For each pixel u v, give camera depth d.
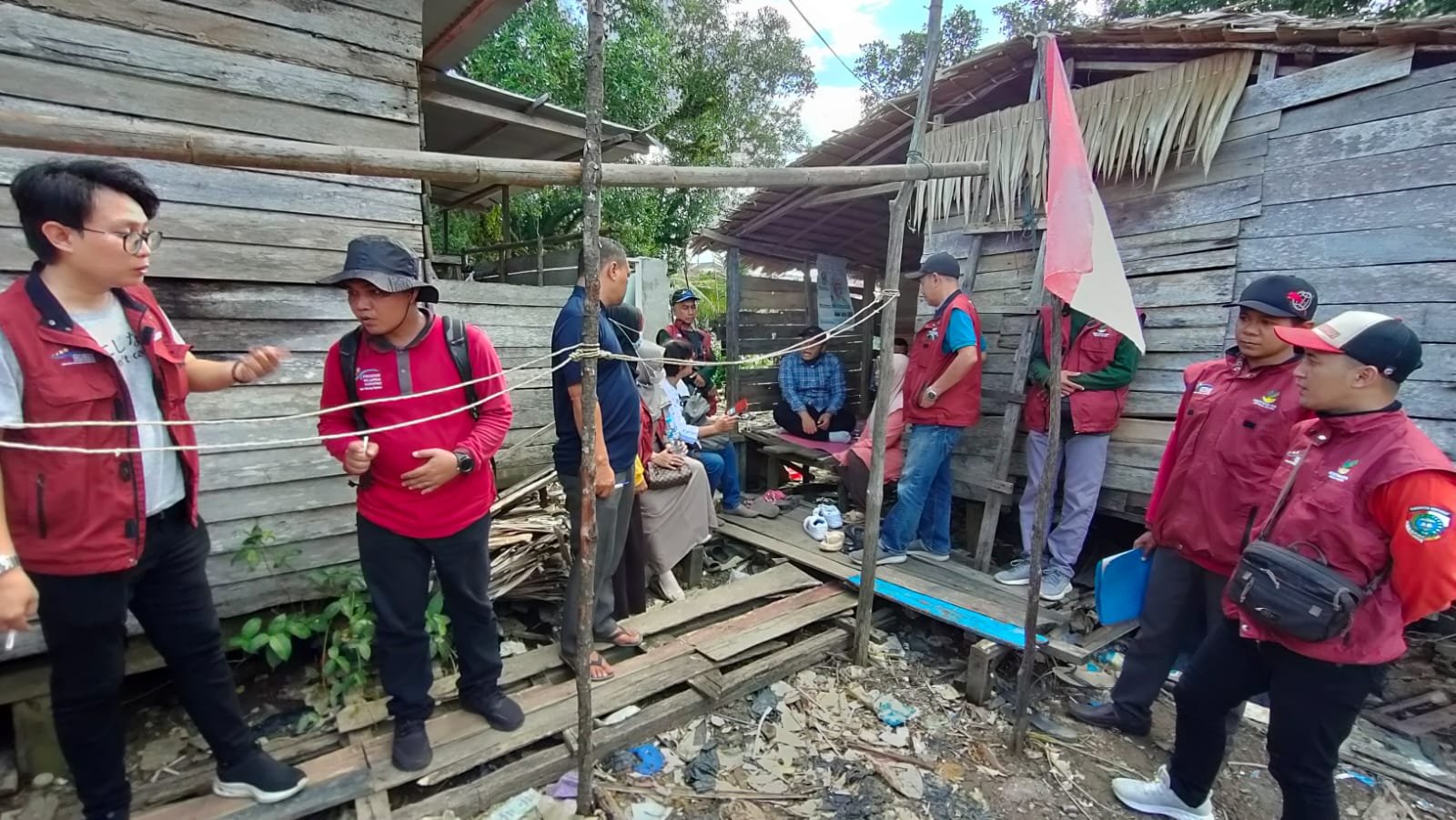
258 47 2.71
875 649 3.51
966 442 4.61
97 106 2.44
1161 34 3.61
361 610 2.85
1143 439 3.92
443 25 4.37
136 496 1.76
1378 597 1.79
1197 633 2.82
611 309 3.21
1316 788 1.92
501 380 2.32
